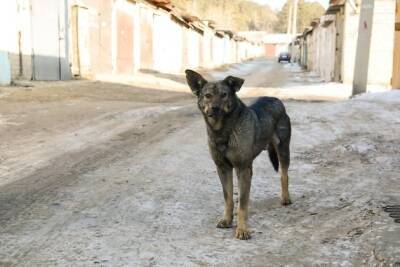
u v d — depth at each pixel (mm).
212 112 4449
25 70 19172
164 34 33625
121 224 5086
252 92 22281
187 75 4781
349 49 26609
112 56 25406
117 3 25594
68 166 7520
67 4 21859
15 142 9242
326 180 6734
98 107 14133
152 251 4375
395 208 5211
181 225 5078
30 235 4754
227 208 5023
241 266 4066
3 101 14258
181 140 9531
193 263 4121
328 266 4012
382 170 7102
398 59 23984
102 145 9102
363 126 10383
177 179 6816
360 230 4652
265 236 4754
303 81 31641
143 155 8289
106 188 6379
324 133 9891
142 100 17172
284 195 5750
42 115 12391
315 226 4973
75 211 5480
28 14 19312
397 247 4102
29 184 6531
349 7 26078
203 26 47594
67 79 21844
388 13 23688
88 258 4219
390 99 14242
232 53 70625
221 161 4859
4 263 4133
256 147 4977
